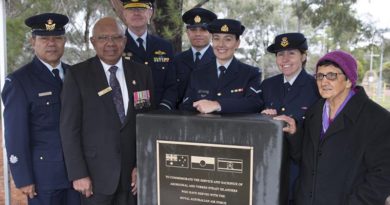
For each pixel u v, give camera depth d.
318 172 1.83
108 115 2.22
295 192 1.99
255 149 1.57
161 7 3.67
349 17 4.45
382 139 1.71
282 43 2.46
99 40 2.24
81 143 2.25
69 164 2.19
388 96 8.19
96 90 2.23
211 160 1.62
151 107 2.43
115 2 3.54
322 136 1.86
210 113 1.77
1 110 2.70
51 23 2.38
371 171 1.74
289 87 2.53
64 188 2.43
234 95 2.47
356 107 1.78
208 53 3.21
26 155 2.33
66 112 2.21
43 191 2.40
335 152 1.79
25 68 2.42
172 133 1.65
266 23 6.75
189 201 1.68
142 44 3.01
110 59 2.26
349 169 1.76
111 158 2.22
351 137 1.77
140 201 1.75
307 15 4.80
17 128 2.31
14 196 4.33
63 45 2.47
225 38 2.44
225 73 2.51
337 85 1.78
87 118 2.23
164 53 3.08
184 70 3.20
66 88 2.22
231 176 1.61
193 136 1.63
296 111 2.45
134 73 2.36
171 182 1.69
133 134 2.29
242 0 5.84
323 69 1.81
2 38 2.69
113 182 2.22
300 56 2.49
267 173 1.57
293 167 2.39
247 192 1.61
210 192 1.65
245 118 1.59
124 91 2.32
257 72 2.57
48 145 2.39
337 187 1.78
